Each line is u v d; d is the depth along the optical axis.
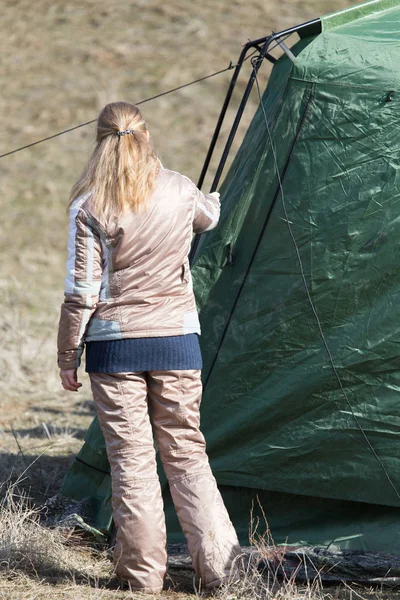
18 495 18.75
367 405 15.91
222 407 16.61
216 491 14.37
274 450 16.34
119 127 13.91
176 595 14.20
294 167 16.17
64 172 54.09
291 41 64.56
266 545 16.16
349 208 15.93
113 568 15.00
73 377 14.14
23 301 39.25
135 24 68.94
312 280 16.08
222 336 16.61
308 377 16.09
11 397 28.84
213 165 53.16
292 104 16.19
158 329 13.80
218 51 64.38
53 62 64.94
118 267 13.73
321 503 16.52
